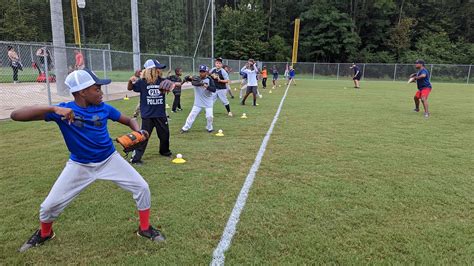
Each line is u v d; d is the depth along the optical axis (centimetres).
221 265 278
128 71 2475
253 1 5347
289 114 1108
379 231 337
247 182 466
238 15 5112
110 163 303
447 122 996
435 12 5481
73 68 1591
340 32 5138
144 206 313
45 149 628
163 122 568
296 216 366
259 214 370
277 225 346
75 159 289
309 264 282
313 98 1656
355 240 319
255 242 314
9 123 880
